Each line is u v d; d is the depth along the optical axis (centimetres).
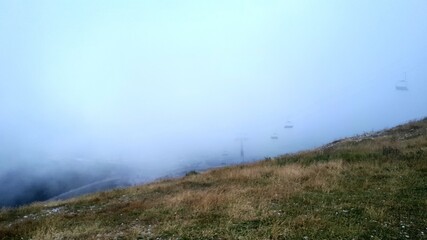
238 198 1678
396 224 1230
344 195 1627
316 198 1617
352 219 1296
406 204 1406
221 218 1429
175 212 1583
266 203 1570
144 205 1788
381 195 1560
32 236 1415
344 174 2025
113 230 1427
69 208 2131
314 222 1278
